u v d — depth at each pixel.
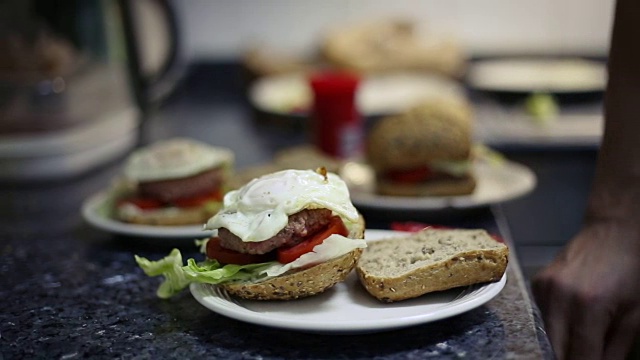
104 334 0.80
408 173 1.20
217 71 2.26
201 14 2.23
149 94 1.76
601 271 0.93
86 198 1.29
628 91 0.95
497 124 1.74
